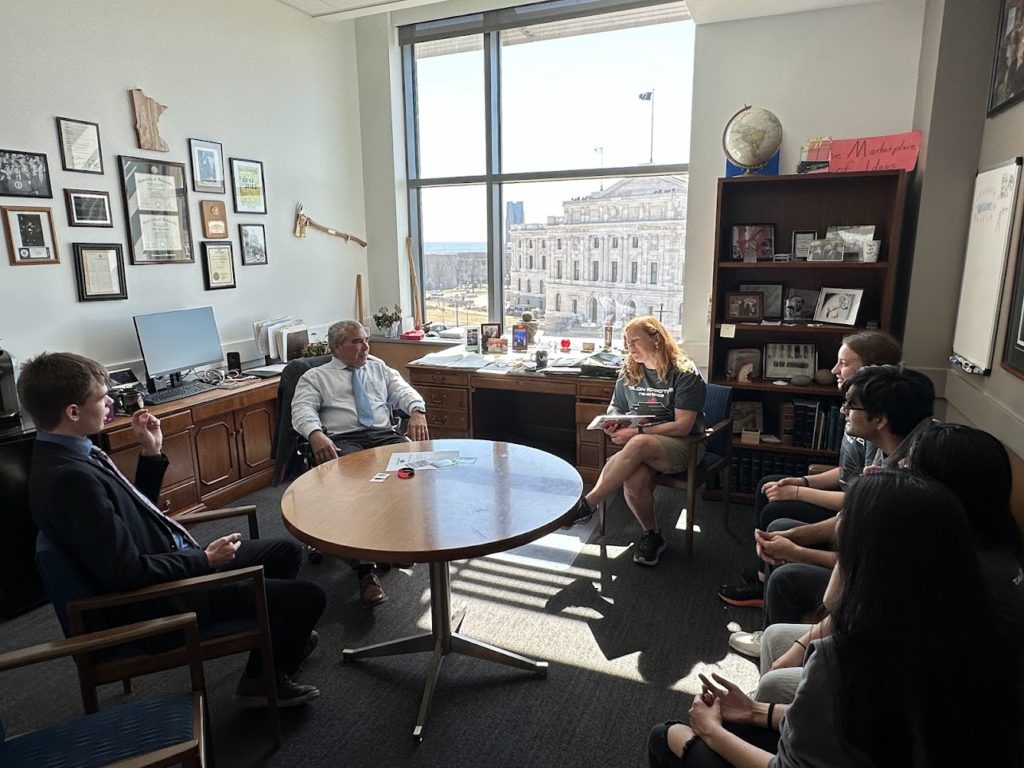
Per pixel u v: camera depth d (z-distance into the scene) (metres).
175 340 3.50
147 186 3.44
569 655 2.21
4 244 2.84
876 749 0.86
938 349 3.02
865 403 1.72
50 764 1.22
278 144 4.26
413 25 4.71
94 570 1.53
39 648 1.35
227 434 3.54
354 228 5.00
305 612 1.90
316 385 3.01
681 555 2.94
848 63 3.34
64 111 3.03
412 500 2.02
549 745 1.80
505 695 2.01
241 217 4.04
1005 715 0.82
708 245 3.75
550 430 4.78
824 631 1.42
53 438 1.60
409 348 4.92
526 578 2.75
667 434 2.86
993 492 1.17
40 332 3.01
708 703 1.32
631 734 1.84
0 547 2.51
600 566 2.85
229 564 2.01
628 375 3.13
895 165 3.08
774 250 3.51
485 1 4.37
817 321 3.38
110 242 3.28
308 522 1.86
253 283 4.17
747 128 3.23
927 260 2.96
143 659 1.58
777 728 1.26
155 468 2.03
